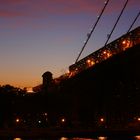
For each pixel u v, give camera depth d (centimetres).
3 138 9612
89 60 11119
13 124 13225
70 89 12900
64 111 13562
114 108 12094
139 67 9700
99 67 10675
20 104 14212
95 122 12444
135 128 9656
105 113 12325
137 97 11581
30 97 14525
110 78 10844
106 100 12112
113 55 9819
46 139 9519
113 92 11669
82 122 12731
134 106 11775
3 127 11894
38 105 14325
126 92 11444
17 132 9612
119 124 11288
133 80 10675
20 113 14075
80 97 12681
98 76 11069
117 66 10069
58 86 13850
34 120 14038
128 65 9788
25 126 12212
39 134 9538
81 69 11638
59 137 9569
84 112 12875
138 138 9288
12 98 14150
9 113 13650
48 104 14050
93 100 12356
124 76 10481
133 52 9206
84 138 9569
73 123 12625
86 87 11988
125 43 9350
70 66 12438
